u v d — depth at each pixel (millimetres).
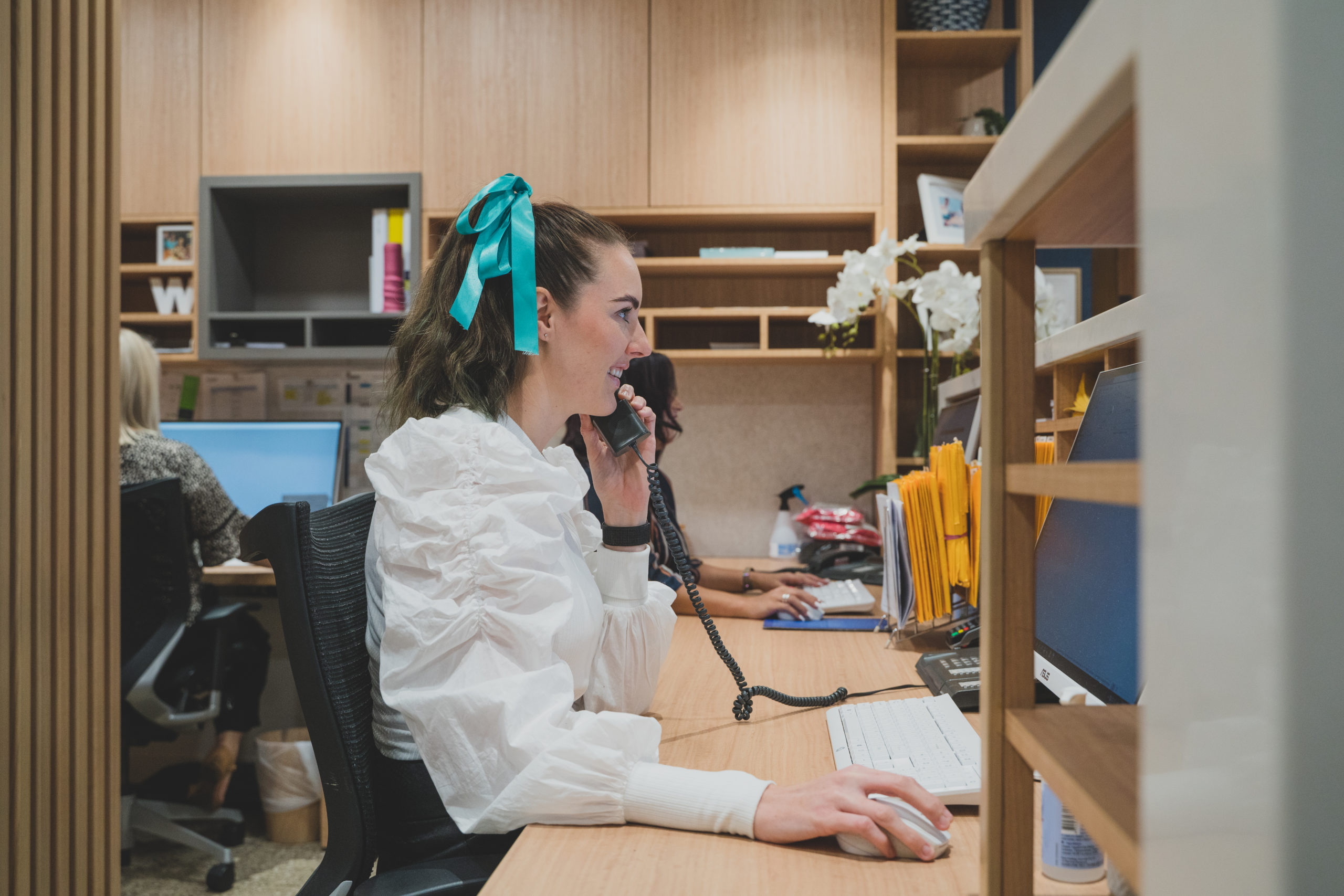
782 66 2994
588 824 745
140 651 2193
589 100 3027
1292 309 213
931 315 2562
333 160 3076
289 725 3055
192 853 2498
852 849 679
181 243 3150
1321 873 214
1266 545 219
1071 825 603
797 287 3266
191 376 3375
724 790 724
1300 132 213
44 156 1244
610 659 1092
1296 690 214
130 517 2154
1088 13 324
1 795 1172
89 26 1351
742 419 3301
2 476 1175
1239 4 225
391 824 888
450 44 3061
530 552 812
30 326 1221
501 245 990
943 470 1437
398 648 805
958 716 949
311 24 3096
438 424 878
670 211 3000
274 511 866
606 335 1027
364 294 3381
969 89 3240
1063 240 525
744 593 2080
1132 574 798
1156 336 270
